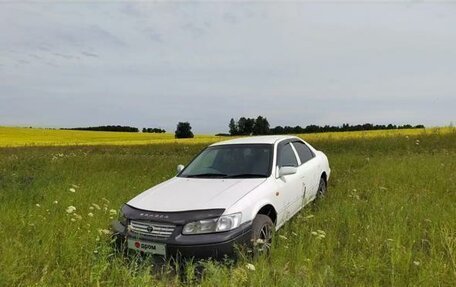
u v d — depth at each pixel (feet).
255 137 22.25
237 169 18.48
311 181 22.11
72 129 296.92
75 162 45.42
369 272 12.99
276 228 17.01
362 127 174.29
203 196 15.58
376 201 20.90
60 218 18.70
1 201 23.22
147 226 14.62
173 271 14.02
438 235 15.81
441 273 12.43
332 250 15.17
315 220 18.97
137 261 14.35
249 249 14.26
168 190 16.98
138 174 36.09
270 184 17.15
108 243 14.99
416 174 28.30
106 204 21.20
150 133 269.85
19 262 13.66
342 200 23.08
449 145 48.80
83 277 13.28
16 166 45.27
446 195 22.38
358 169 34.86
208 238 13.76
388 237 15.83
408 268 13.03
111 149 86.43
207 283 12.39
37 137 200.23
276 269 13.39
